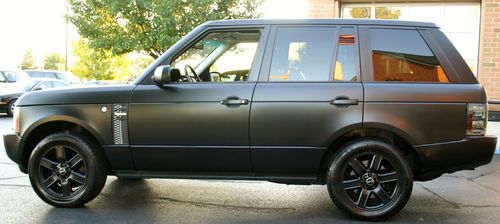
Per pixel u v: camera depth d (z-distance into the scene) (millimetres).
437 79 4711
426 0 11453
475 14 11336
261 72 4789
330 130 4605
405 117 4570
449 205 5457
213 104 4727
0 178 6562
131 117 4840
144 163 4887
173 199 5633
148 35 13023
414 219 4887
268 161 4715
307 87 4664
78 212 5020
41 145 5012
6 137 5160
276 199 5691
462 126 4598
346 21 4871
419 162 4766
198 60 5082
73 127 5176
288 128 4645
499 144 8977
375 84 4656
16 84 18656
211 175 4871
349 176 4758
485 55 11047
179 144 4785
